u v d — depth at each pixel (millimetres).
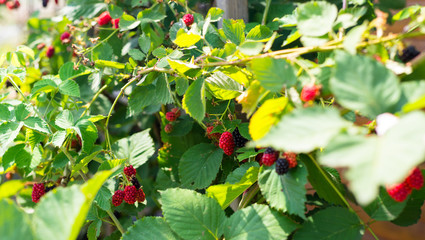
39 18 946
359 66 470
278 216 576
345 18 555
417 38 793
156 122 920
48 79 685
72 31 835
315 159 577
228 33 668
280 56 545
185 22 698
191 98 604
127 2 851
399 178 364
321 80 528
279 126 455
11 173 850
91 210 687
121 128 950
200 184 696
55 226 469
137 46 818
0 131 633
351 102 461
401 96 482
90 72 724
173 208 590
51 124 686
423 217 778
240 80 616
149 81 689
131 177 670
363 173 382
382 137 412
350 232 566
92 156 663
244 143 662
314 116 456
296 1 796
